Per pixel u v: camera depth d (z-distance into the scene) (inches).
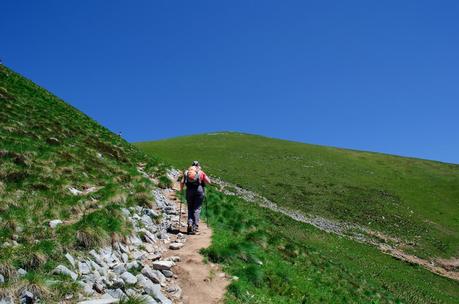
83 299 379.6
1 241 432.8
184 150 3324.3
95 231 493.0
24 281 367.9
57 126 1059.3
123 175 868.0
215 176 2564.0
